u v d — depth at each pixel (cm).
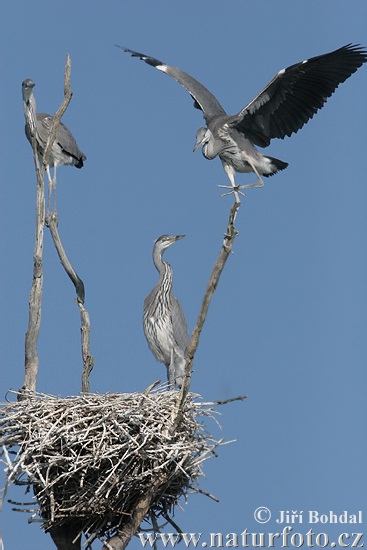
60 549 1339
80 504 1308
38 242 1495
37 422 1298
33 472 1298
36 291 1484
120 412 1289
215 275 1243
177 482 1341
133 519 1317
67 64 1586
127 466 1295
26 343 1472
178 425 1308
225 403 1334
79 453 1288
